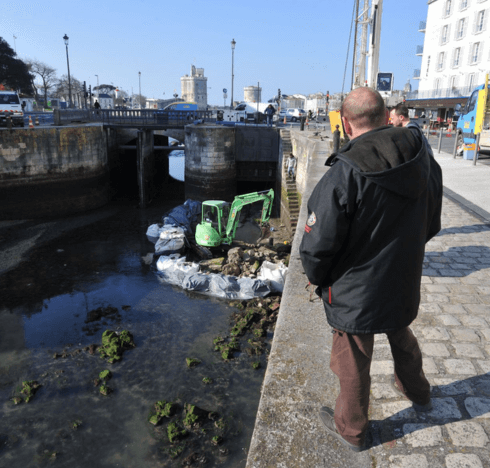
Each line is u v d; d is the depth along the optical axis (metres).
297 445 2.12
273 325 11.40
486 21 36.56
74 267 17.00
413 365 2.11
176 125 29.91
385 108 1.79
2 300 13.99
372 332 1.72
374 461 2.01
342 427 2.03
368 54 20.98
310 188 8.88
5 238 20.92
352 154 1.63
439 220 2.00
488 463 1.97
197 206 25.14
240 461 6.96
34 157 23.83
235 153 29.23
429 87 45.62
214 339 10.92
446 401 2.42
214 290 13.80
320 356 2.91
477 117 13.88
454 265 4.77
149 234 21.31
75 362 10.12
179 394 8.80
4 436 7.79
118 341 10.66
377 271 1.67
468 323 3.42
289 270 4.62
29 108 52.44
